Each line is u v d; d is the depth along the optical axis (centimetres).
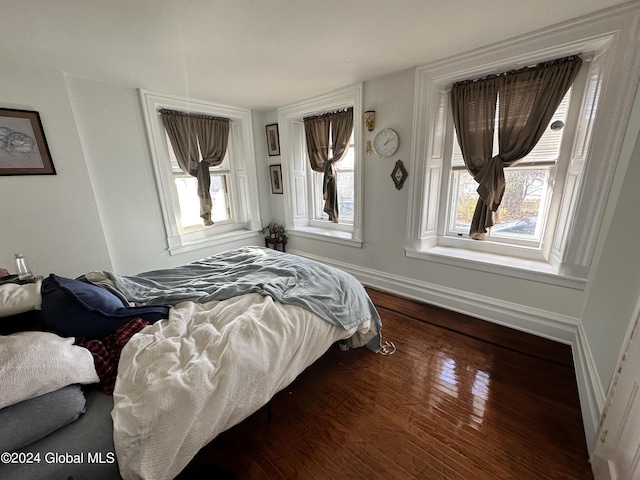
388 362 192
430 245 276
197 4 138
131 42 174
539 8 151
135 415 92
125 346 119
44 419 85
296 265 212
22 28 153
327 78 254
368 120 265
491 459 125
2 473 74
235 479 120
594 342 155
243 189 385
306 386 172
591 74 176
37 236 222
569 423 142
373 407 155
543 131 196
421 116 237
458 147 248
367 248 313
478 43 192
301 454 130
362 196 298
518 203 228
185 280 201
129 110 263
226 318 142
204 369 107
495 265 224
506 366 184
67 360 98
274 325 138
